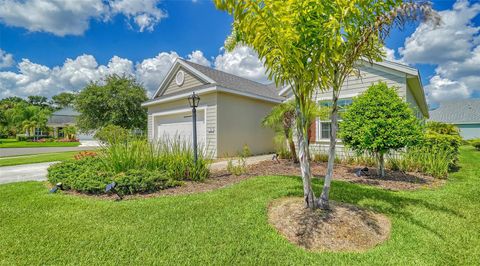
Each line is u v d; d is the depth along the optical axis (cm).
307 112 348
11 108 4384
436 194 454
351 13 269
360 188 491
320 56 285
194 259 253
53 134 4144
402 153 697
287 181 550
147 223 332
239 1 264
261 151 1238
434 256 261
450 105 2803
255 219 342
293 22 279
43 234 303
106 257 255
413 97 1088
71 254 261
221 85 1009
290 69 315
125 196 462
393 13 313
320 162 839
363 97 618
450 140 722
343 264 247
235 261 250
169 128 1280
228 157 1009
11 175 742
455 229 318
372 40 329
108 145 634
